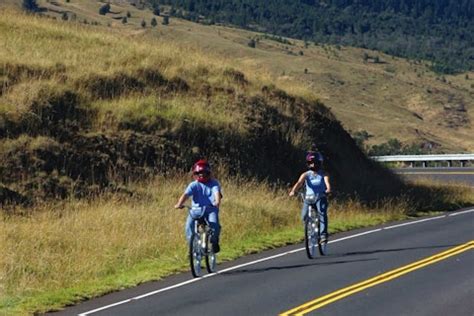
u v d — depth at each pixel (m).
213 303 14.90
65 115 31.92
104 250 20.20
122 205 26.84
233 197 28.77
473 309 13.89
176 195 29.70
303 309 14.05
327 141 42.16
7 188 26.73
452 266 18.73
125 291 16.78
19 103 31.05
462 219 30.73
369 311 13.81
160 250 21.05
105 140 31.52
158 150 32.66
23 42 39.16
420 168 68.31
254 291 15.99
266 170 36.19
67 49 39.81
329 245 23.28
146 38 47.72
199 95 38.84
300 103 43.41
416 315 13.45
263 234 25.08
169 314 14.08
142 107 34.72
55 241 20.84
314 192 20.83
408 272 17.92
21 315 14.59
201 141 34.78
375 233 26.25
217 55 48.38
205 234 18.27
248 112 38.88
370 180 41.81
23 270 17.61
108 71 36.78
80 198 28.11
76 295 16.28
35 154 28.97
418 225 28.70
